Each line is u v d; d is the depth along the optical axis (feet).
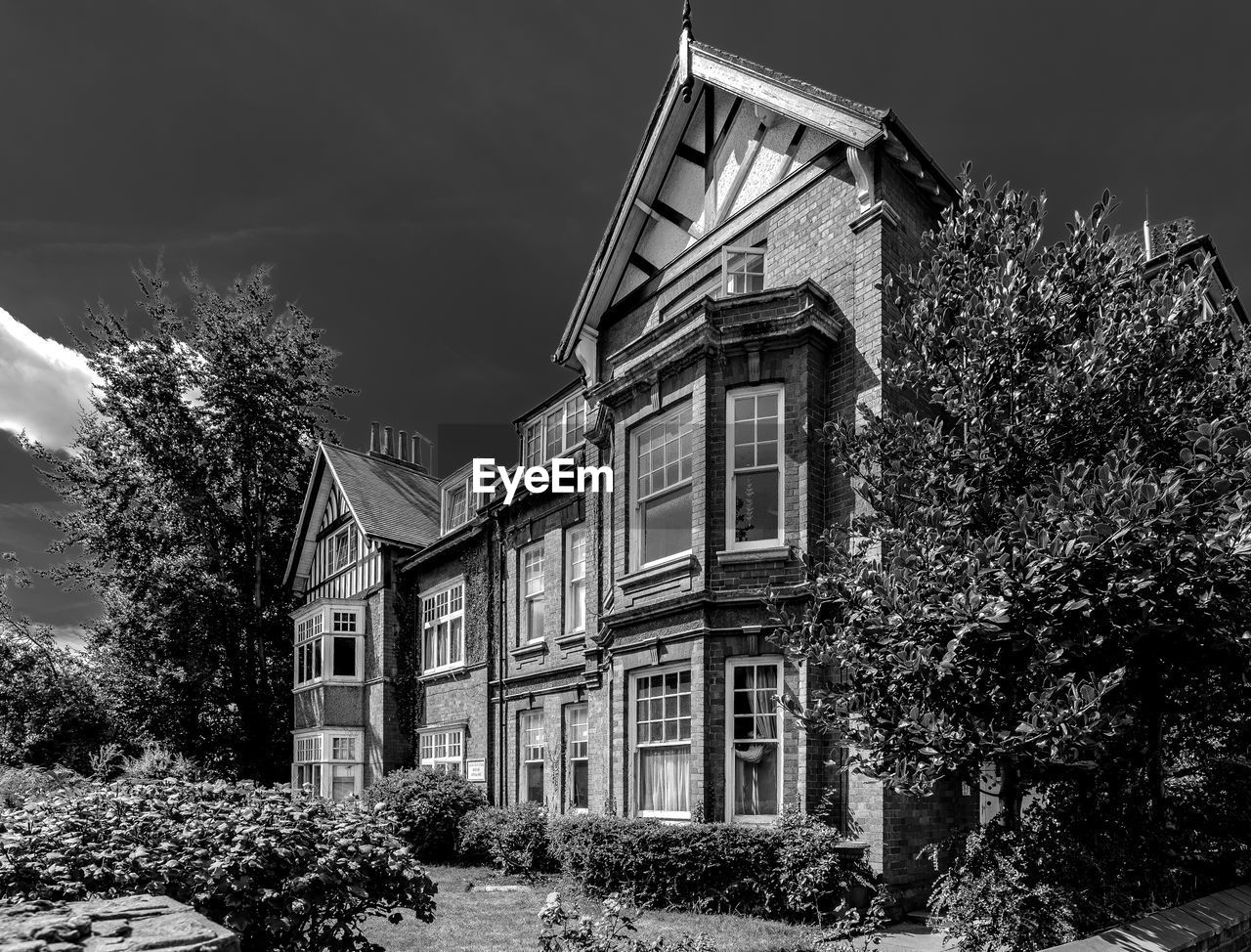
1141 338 21.31
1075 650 18.16
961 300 23.66
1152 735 20.75
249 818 17.22
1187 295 22.21
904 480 22.33
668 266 49.26
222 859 15.10
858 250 37.78
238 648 94.12
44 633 96.22
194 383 96.07
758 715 35.88
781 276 42.16
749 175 45.21
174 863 14.65
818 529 36.37
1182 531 16.52
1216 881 21.45
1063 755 17.22
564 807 53.11
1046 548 16.97
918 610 18.52
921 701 19.79
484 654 65.26
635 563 42.63
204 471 94.12
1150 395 21.09
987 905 18.37
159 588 87.66
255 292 100.73
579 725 54.39
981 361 22.27
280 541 101.71
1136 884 19.52
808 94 40.06
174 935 8.46
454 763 67.77
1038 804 21.61
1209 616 18.16
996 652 19.11
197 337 96.43
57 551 92.38
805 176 41.50
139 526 91.86
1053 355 21.49
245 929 15.35
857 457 23.56
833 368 38.22
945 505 21.48
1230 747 23.67
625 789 40.32
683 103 47.85
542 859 46.29
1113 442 20.75
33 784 35.58
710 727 36.11
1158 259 31.30
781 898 31.17
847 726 21.66
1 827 14.83
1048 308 22.33
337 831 18.44
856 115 37.78
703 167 48.11
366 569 83.97
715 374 39.09
